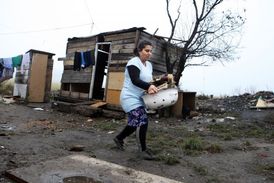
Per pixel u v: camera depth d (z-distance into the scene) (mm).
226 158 5238
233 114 11047
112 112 10023
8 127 7551
